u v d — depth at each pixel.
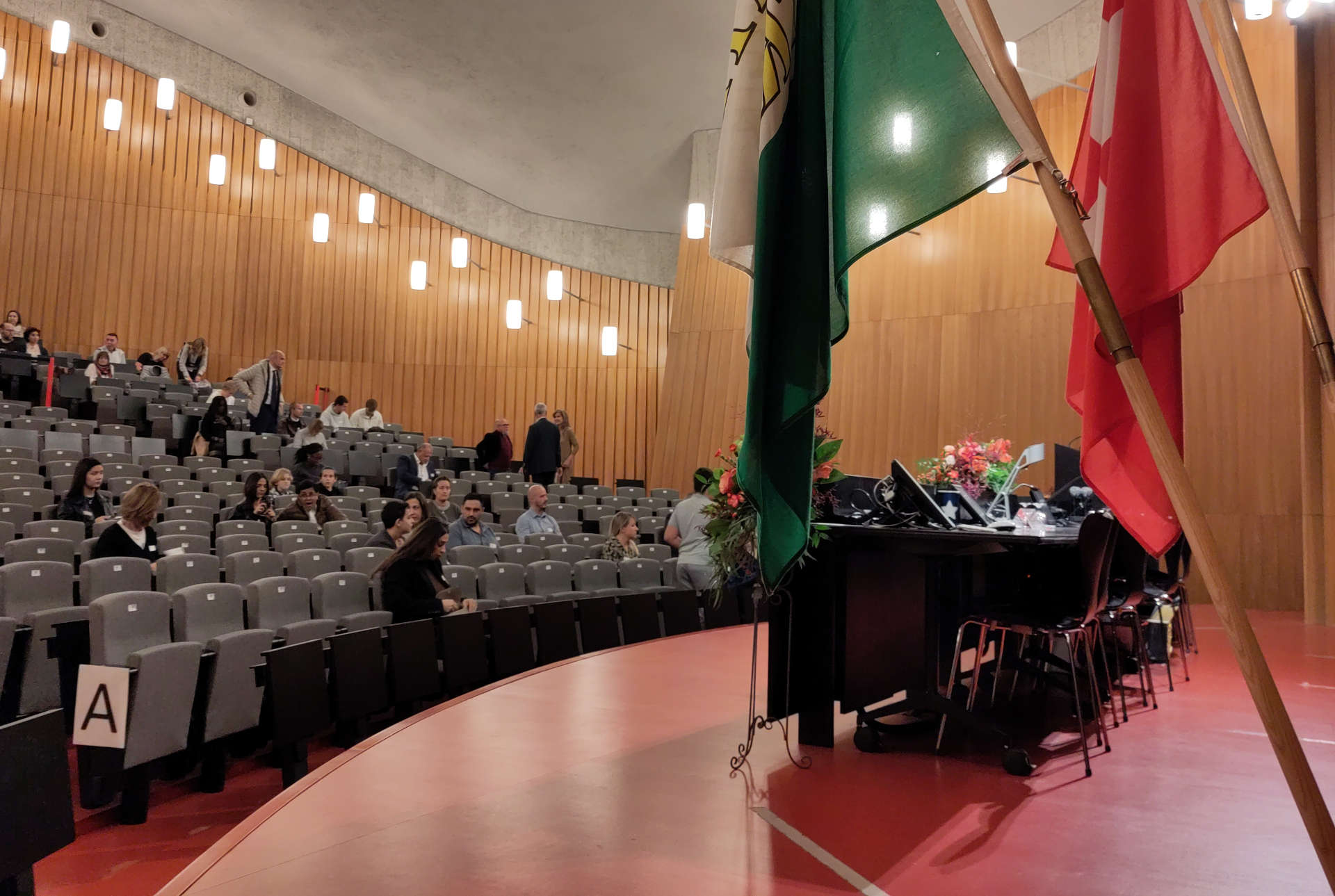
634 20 11.23
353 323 14.09
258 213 13.76
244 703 4.11
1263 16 7.12
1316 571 7.25
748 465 2.44
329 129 14.12
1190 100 2.27
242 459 9.66
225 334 13.51
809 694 3.35
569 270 15.09
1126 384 1.28
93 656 3.91
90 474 6.39
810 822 2.49
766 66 2.41
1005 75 1.39
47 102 12.74
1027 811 2.62
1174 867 2.21
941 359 10.48
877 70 1.91
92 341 12.85
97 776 3.77
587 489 11.28
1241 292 8.52
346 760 3.00
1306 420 7.42
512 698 3.96
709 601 6.69
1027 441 9.78
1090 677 3.38
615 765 2.99
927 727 3.64
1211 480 8.52
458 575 6.05
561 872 2.12
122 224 13.09
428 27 11.99
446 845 2.27
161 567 5.03
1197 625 7.13
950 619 4.20
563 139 13.45
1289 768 1.15
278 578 4.98
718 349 12.65
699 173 12.99
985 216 10.41
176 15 13.12
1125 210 2.31
